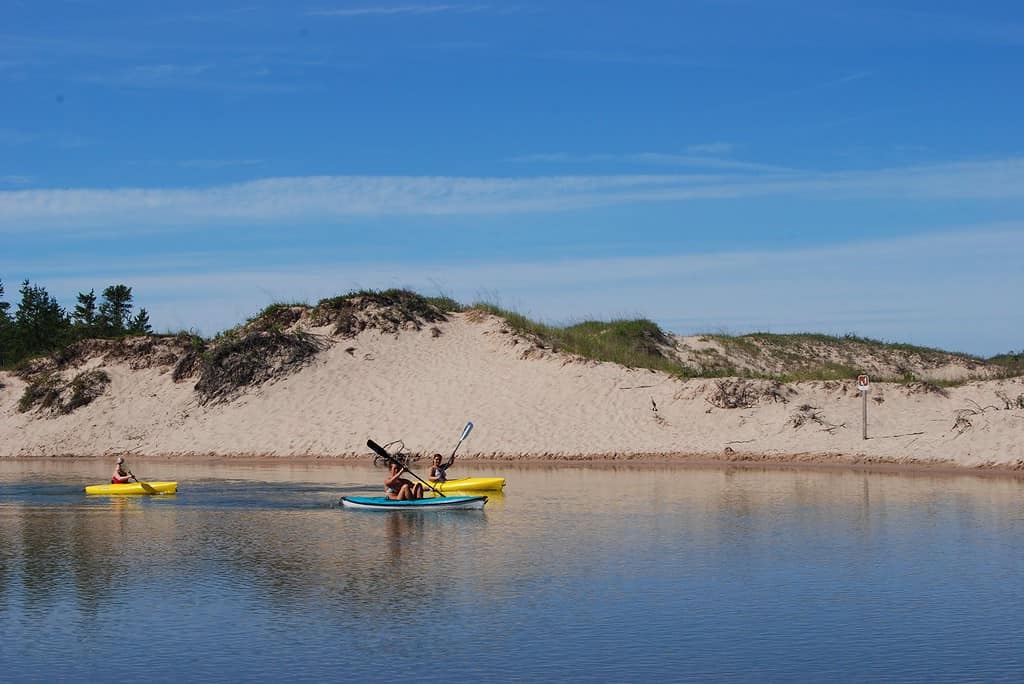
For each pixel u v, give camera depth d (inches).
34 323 2571.4
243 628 578.9
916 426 1462.8
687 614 603.5
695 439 1498.5
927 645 543.2
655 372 1717.5
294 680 492.7
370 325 1947.6
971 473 1273.4
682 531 870.4
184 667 513.3
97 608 623.8
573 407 1617.9
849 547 795.4
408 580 692.7
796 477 1252.5
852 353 2198.6
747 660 518.9
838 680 490.3
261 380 1808.6
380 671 504.4
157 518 977.5
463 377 1760.6
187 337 2025.1
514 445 1513.3
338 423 1657.2
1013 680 489.1
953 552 773.9
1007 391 1542.8
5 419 1887.3
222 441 1656.0
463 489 1125.7
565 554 777.6
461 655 527.8
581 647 541.0
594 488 1161.4
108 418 1809.8
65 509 1045.2
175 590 668.1
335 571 722.8
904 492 1101.7
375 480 1284.4
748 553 775.1
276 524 935.7
